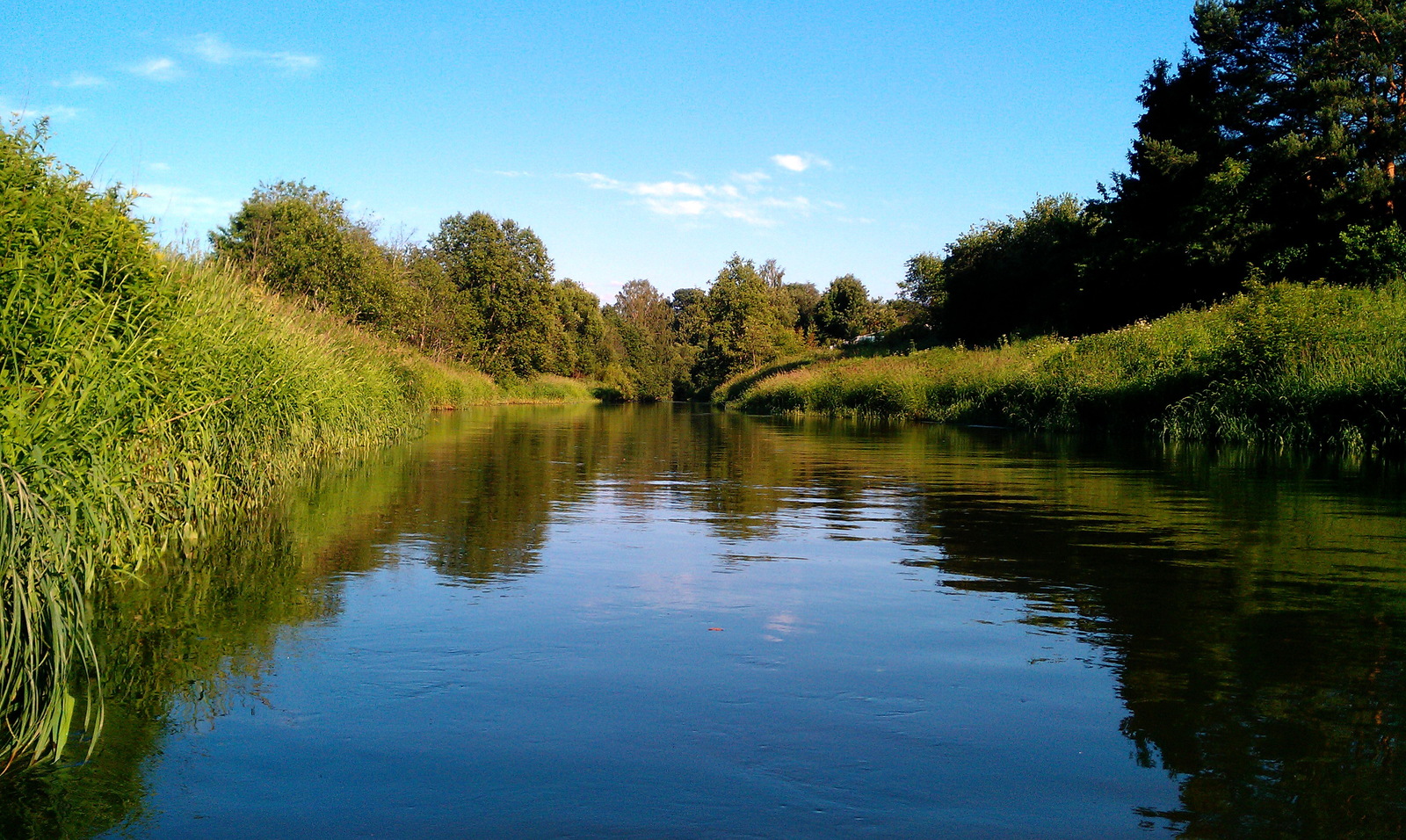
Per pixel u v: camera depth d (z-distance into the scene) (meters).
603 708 3.09
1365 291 17.73
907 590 4.79
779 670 3.48
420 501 8.12
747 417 30.17
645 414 34.38
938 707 3.11
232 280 8.89
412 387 20.64
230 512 7.25
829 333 67.44
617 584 4.89
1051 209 44.78
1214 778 2.59
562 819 2.36
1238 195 26.84
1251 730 2.92
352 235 31.05
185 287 6.91
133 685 3.32
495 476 10.21
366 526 6.73
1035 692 3.26
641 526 6.81
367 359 15.13
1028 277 39.25
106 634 3.94
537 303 53.94
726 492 8.89
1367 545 5.98
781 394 34.72
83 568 4.20
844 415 28.92
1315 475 9.90
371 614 4.26
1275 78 27.72
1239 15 28.23
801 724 2.96
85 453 4.10
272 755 2.74
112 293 5.12
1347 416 12.73
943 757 2.72
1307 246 24.73
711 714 3.04
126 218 5.48
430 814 2.39
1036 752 2.76
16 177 4.59
